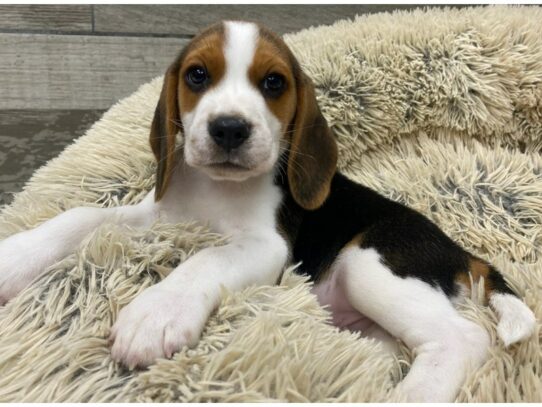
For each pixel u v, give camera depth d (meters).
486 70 0.41
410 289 0.27
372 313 0.28
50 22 0.49
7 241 0.26
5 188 0.50
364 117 0.41
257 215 0.29
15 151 0.51
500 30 0.42
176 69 0.29
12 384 0.20
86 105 0.51
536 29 0.43
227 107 0.25
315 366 0.21
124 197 0.35
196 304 0.22
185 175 0.31
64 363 0.21
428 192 0.38
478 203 0.37
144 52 0.51
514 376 0.24
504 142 0.43
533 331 0.25
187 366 0.20
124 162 0.37
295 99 0.29
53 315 0.23
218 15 0.52
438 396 0.23
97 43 0.50
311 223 0.31
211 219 0.30
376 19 0.46
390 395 0.22
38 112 0.50
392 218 0.31
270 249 0.27
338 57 0.42
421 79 0.41
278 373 0.20
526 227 0.36
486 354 0.25
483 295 0.28
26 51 0.49
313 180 0.30
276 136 0.28
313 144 0.31
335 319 0.31
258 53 0.27
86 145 0.39
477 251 0.36
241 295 0.24
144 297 0.22
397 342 0.27
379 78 0.41
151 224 0.29
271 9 0.53
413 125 0.42
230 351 0.20
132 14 0.51
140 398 0.19
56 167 0.37
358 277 0.28
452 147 0.41
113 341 0.21
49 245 0.26
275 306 0.24
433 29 0.42
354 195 0.32
